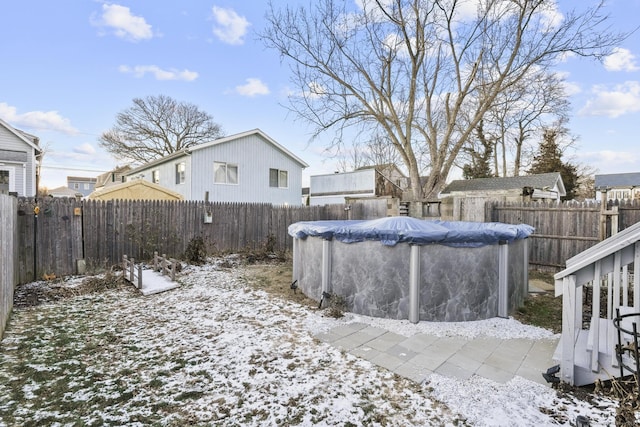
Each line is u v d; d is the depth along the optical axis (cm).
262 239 939
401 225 427
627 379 226
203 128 2634
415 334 342
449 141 1227
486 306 389
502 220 735
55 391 233
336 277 425
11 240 424
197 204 803
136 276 551
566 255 635
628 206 560
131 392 232
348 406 217
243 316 396
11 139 1022
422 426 197
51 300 457
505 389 237
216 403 220
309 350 303
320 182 1897
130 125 2314
